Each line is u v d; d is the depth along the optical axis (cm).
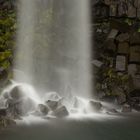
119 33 4972
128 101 4294
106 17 5084
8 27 4631
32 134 2500
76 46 4897
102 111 3731
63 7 5144
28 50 4559
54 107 3350
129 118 3388
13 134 2483
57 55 4644
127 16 5075
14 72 3941
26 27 4769
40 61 4497
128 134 2617
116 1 5112
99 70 4522
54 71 4409
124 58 4759
